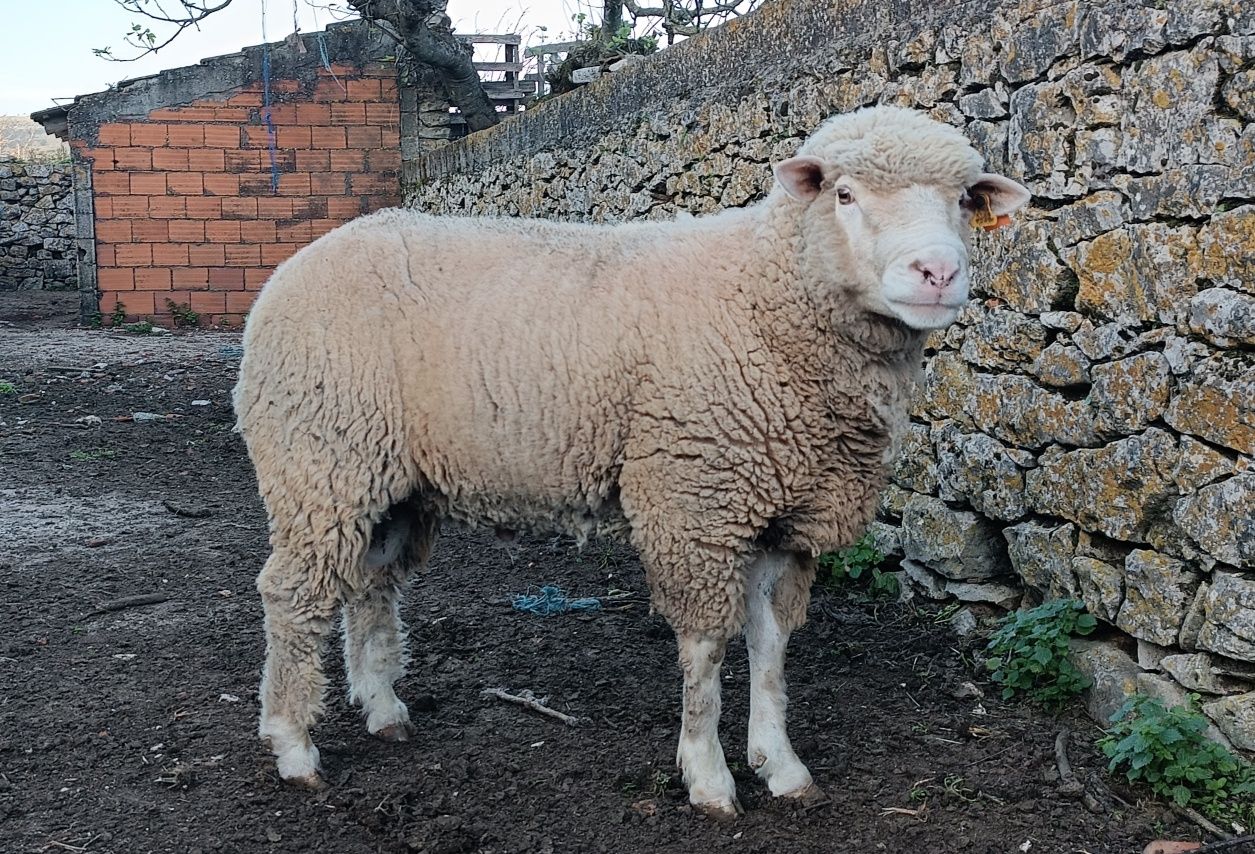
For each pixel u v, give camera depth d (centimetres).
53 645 467
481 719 405
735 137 620
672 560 334
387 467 343
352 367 337
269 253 1698
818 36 562
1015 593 469
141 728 391
